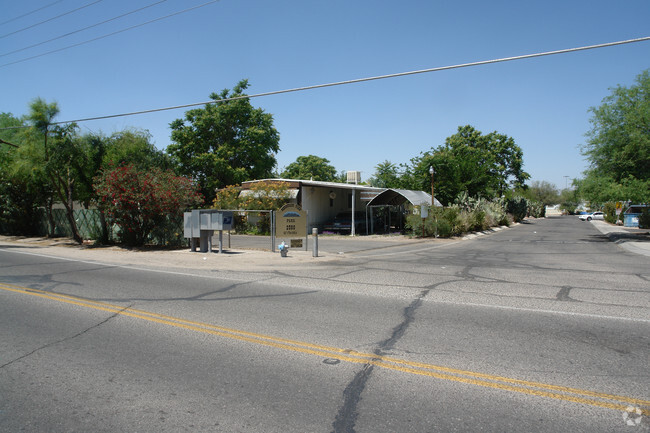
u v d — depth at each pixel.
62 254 16.44
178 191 17.91
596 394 4.06
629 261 14.16
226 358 5.10
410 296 8.48
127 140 20.91
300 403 3.93
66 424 3.59
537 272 11.62
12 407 3.90
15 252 17.30
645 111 20.92
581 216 67.69
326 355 5.18
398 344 5.54
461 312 7.15
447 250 18.23
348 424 3.55
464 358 5.02
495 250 18.23
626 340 5.61
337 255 15.83
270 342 5.67
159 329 6.30
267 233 27.75
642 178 21.94
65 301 8.16
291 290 9.18
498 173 55.34
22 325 6.56
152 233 19.09
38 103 18.97
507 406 3.84
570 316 6.83
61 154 18.59
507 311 7.19
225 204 29.03
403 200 28.89
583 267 12.63
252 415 3.71
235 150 39.78
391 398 4.02
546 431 3.41
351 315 7.02
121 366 4.87
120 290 9.23
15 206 25.77
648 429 3.44
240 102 39.72
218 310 7.41
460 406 3.85
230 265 13.30
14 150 23.45
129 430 3.48
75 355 5.24
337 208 32.94
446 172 36.59
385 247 19.53
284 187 28.09
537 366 4.75
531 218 75.25
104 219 19.94
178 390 4.23
